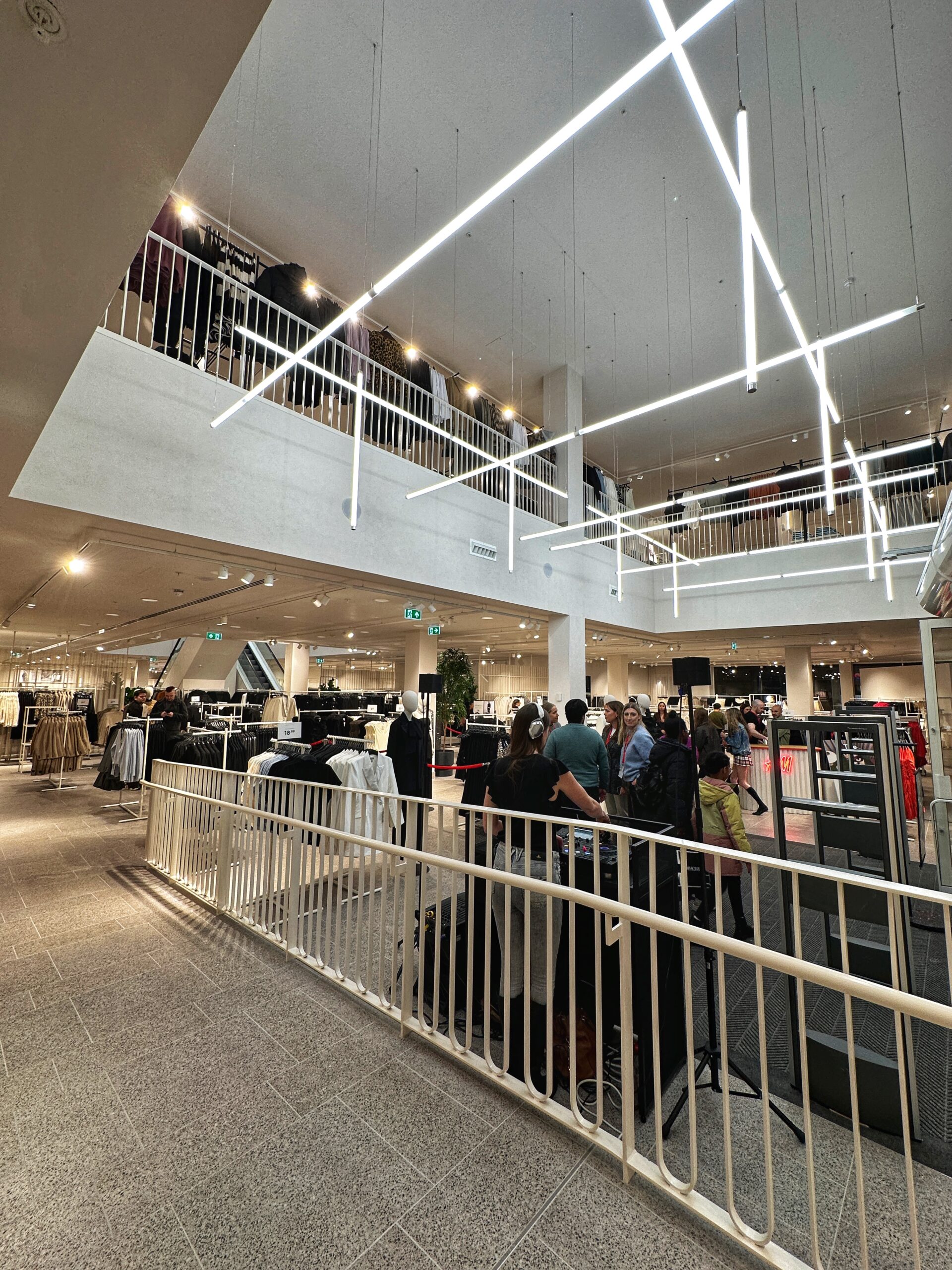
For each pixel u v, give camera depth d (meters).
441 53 5.52
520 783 2.63
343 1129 1.90
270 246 7.97
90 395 4.91
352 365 7.39
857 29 5.24
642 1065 2.07
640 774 3.64
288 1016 2.59
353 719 10.88
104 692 20.06
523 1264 1.45
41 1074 2.19
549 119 6.16
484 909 2.62
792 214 7.29
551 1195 1.65
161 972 3.00
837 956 2.43
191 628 13.66
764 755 8.22
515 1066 2.26
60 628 13.98
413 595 8.89
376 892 4.25
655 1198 1.64
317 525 6.65
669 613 13.72
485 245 7.92
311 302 6.95
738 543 14.38
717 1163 1.82
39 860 5.20
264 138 6.40
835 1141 1.93
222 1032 2.46
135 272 5.70
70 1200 1.63
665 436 13.40
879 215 7.29
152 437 5.27
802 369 10.68
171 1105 2.02
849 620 11.44
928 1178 1.77
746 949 1.50
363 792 3.01
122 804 7.91
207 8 1.35
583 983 2.33
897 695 21.25
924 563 10.54
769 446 13.94
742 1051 2.46
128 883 4.52
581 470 11.11
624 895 1.93
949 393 11.42
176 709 7.29
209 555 6.31
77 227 1.95
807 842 6.39
